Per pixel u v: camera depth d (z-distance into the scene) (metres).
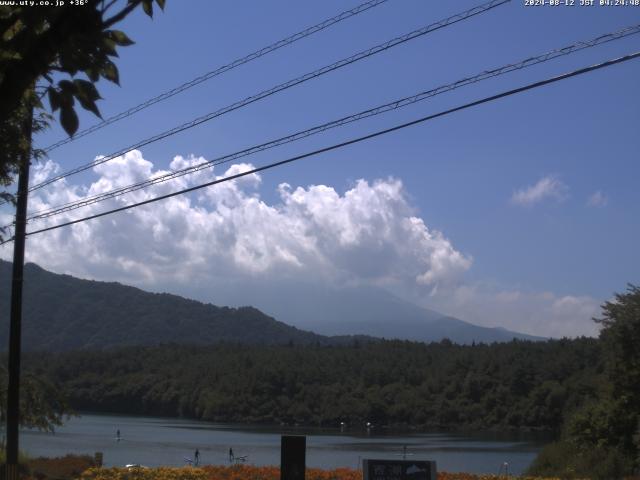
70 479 23.09
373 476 12.48
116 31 4.96
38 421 30.52
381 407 121.69
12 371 20.86
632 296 35.78
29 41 4.79
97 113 5.05
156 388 147.88
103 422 125.81
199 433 101.25
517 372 113.56
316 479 19.84
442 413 118.31
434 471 12.43
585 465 31.22
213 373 147.25
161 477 19.27
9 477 19.91
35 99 6.00
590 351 112.50
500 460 61.41
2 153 7.05
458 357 129.50
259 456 61.72
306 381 134.88
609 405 34.38
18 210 21.25
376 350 152.00
